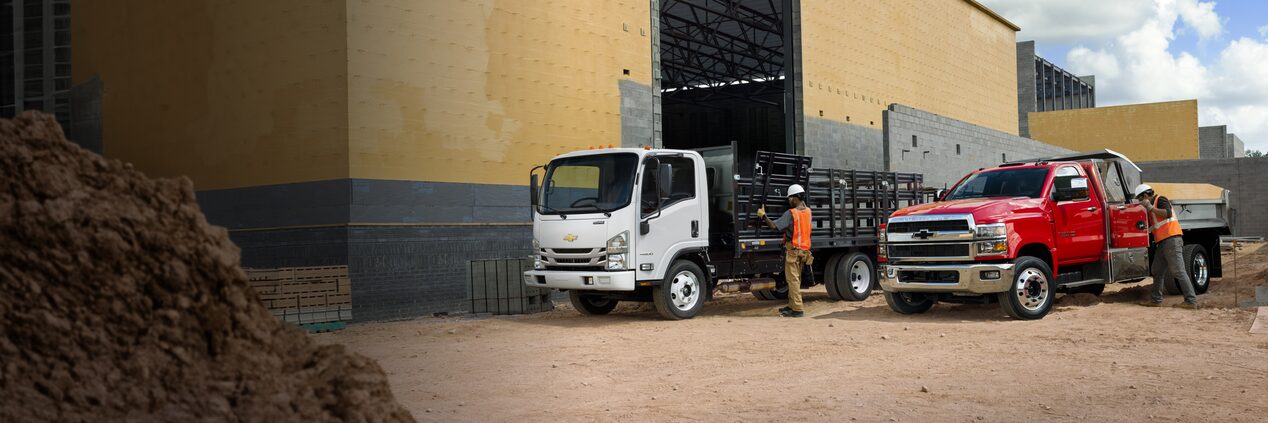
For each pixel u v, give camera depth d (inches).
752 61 1872.5
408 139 641.6
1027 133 2378.2
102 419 155.7
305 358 180.7
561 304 711.1
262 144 655.8
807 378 340.2
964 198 573.3
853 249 682.8
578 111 765.3
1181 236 568.1
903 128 1221.1
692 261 584.4
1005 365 360.2
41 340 161.2
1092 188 560.4
